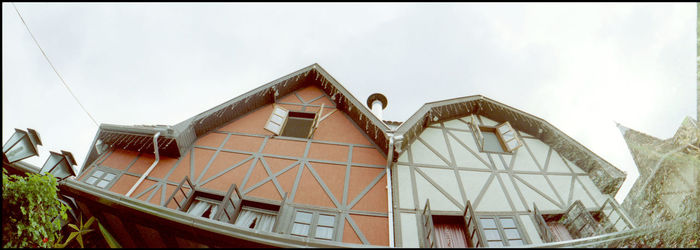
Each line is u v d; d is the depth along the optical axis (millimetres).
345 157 7496
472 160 7754
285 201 6559
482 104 9391
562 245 4910
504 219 6547
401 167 7176
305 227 6180
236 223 6395
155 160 7723
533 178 7625
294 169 7238
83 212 6254
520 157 8141
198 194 6949
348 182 6902
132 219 5746
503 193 7070
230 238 5031
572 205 6852
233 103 8578
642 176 8273
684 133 7895
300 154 7613
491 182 7266
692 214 6273
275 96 9477
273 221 6445
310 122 9086
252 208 6688
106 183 7434
